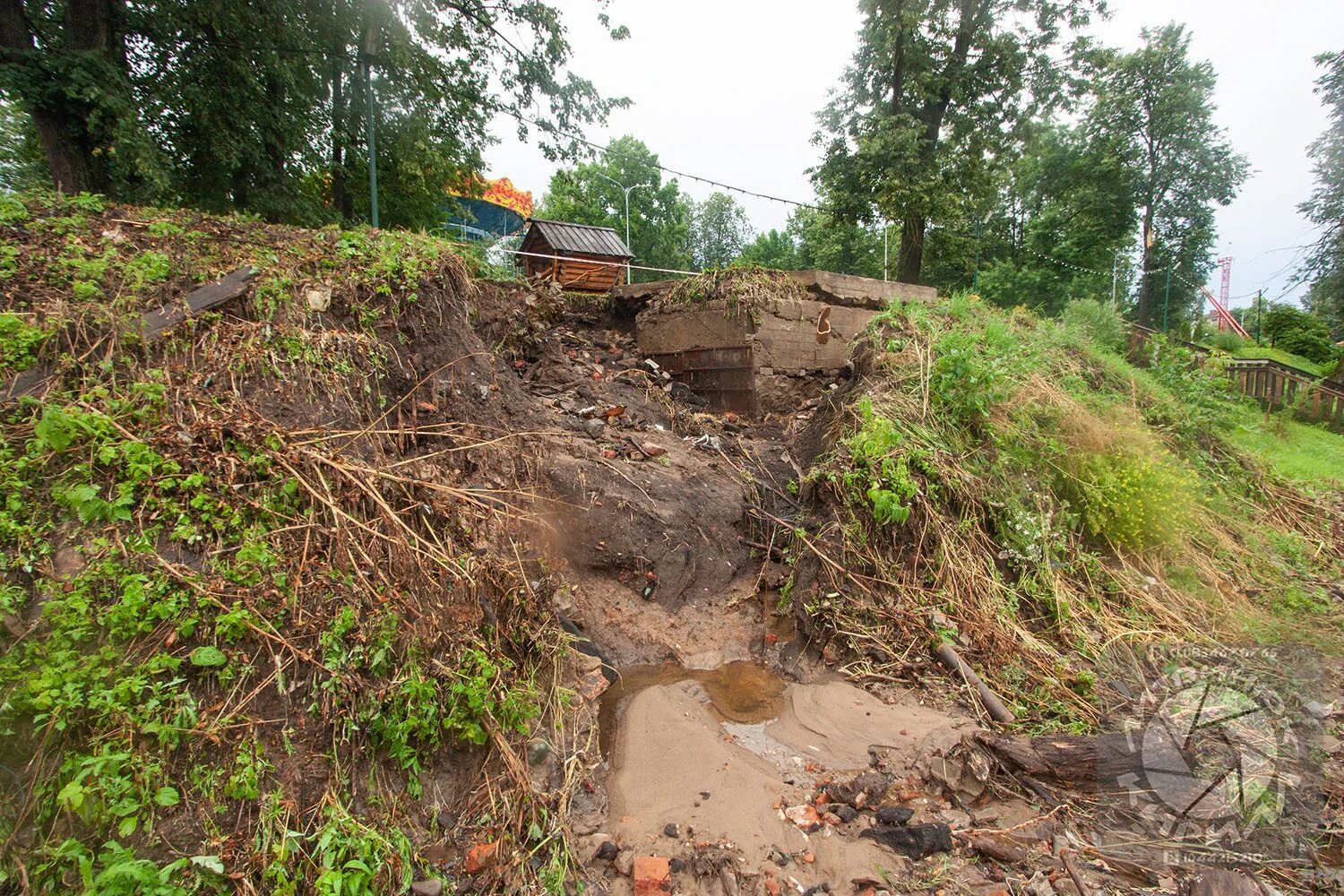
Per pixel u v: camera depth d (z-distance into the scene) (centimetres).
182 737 233
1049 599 466
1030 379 640
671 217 4006
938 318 715
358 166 1191
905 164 1577
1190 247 2681
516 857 259
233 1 834
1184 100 2378
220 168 902
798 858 275
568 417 551
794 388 696
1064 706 375
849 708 382
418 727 277
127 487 276
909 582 460
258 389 343
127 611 245
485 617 338
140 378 320
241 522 290
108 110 724
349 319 406
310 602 281
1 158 1023
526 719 320
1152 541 556
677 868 267
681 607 464
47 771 216
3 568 246
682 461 549
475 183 1423
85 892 195
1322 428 1381
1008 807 309
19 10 715
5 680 223
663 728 358
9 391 294
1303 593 565
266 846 227
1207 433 827
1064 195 2481
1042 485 555
